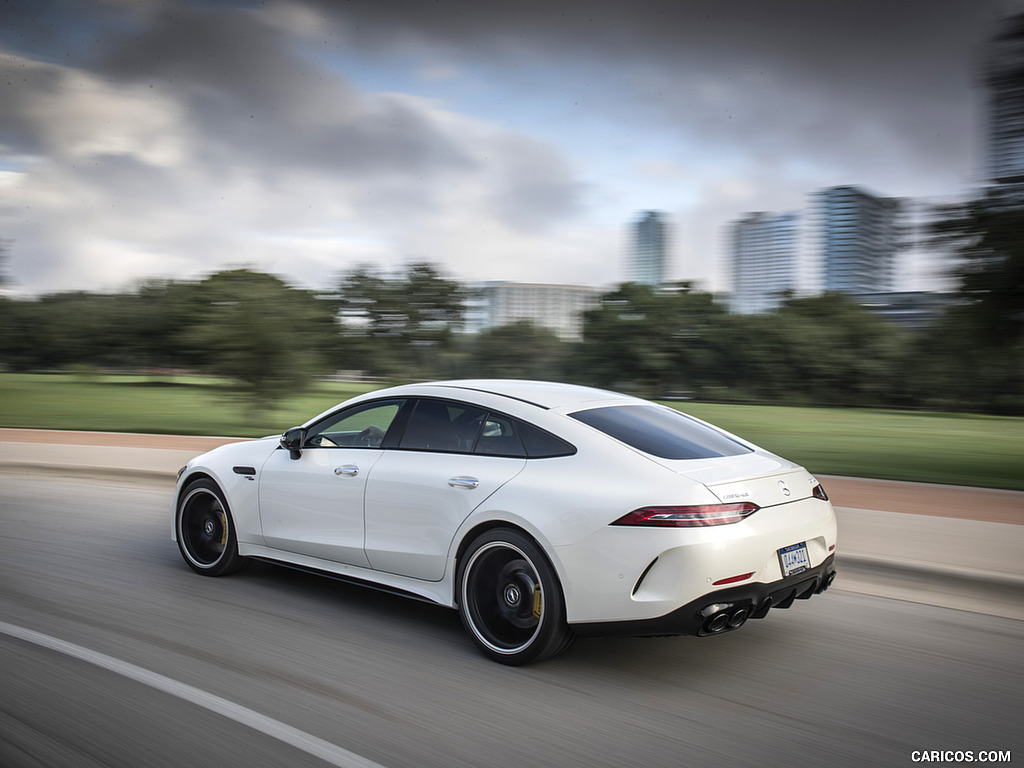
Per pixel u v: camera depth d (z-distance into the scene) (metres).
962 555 6.02
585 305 88.25
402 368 36.16
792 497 4.03
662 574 3.59
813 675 3.97
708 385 85.00
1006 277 11.60
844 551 6.16
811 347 77.81
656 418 4.55
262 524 5.20
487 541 4.06
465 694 3.63
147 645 4.16
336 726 3.25
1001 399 60.44
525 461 4.12
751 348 81.06
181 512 5.70
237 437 15.30
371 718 3.34
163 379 84.38
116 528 7.23
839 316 80.75
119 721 3.23
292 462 5.08
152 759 2.92
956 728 3.38
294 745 3.06
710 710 3.52
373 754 3.01
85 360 74.81
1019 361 13.22
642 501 3.66
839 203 176.25
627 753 3.08
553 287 106.50
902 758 3.09
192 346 19.16
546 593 3.84
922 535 6.79
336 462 4.85
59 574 5.59
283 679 3.74
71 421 20.89
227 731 3.17
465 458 4.33
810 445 19.53
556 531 3.79
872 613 5.06
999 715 3.53
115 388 54.38
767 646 4.40
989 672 4.05
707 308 85.06
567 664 4.07
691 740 3.21
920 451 17.89
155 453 12.08
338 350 31.00
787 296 86.50
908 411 62.69
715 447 4.31
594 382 87.56
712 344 83.50
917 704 3.63
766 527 3.77
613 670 3.99
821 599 5.36
